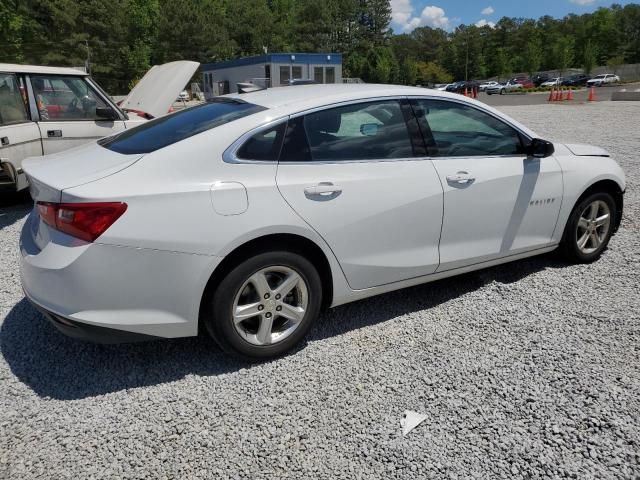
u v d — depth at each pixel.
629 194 6.60
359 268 3.18
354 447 2.35
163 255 2.61
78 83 6.42
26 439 2.42
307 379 2.85
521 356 3.00
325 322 3.49
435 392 2.71
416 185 3.28
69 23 53.78
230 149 2.82
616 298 3.70
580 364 2.90
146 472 2.22
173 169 2.71
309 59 36.22
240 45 78.94
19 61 44.28
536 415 2.51
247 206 2.76
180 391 2.76
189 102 36.12
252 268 2.82
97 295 2.56
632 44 99.81
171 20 60.91
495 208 3.66
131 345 3.21
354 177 3.09
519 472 2.18
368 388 2.76
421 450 2.32
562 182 3.98
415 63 101.12
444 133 3.52
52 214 2.62
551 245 4.12
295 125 3.01
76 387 2.80
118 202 2.54
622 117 16.84
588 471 2.18
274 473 2.21
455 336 3.26
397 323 3.45
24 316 3.60
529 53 86.25
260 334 2.95
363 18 96.44
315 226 2.94
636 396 2.62
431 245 3.44
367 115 3.25
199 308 2.77
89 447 2.36
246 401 2.67
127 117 6.80
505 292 3.85
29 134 5.88
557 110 21.42
